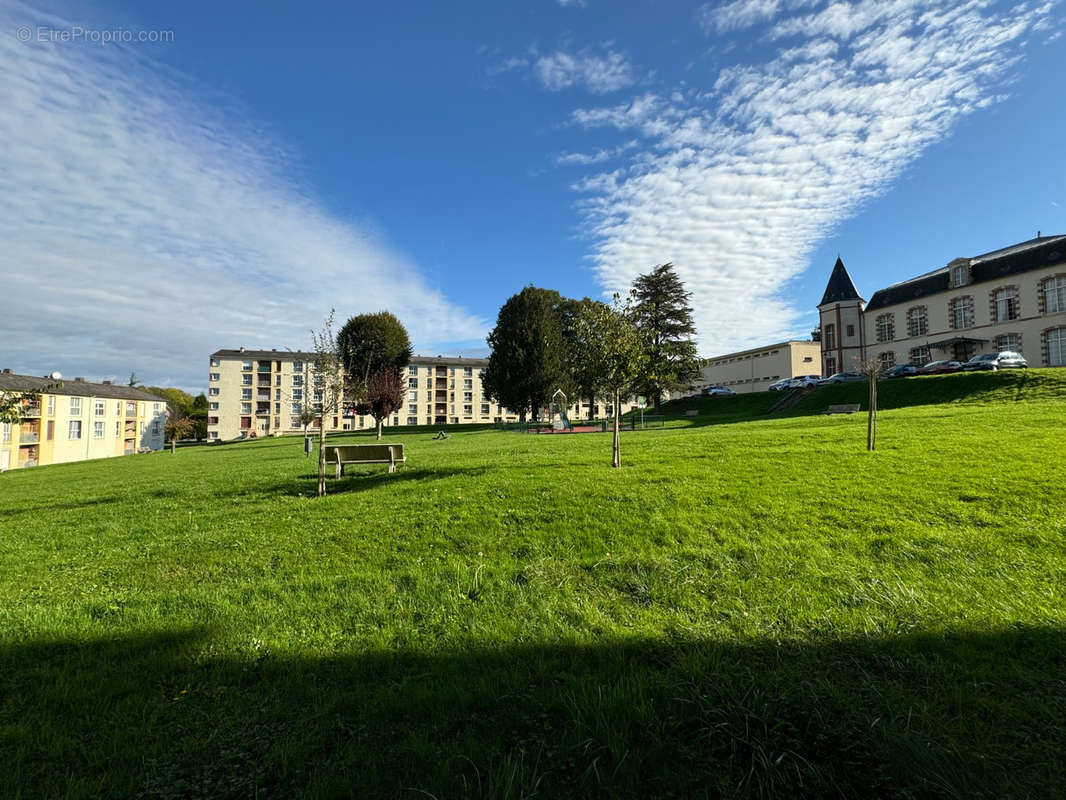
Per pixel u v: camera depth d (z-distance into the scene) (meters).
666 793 2.46
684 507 7.48
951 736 2.75
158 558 6.71
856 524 6.49
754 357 71.50
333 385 11.97
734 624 4.16
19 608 5.03
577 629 4.17
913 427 15.03
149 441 82.31
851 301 56.84
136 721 3.16
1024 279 41.28
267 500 10.44
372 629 4.33
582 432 29.61
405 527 7.31
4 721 3.16
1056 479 7.64
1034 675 3.29
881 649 3.69
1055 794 2.35
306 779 2.64
